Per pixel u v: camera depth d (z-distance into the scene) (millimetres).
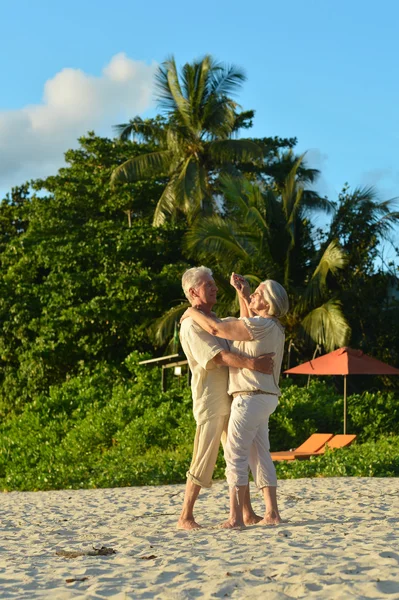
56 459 18547
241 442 5746
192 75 30094
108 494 11219
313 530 5594
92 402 22344
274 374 5852
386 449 13602
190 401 18484
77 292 27453
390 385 25125
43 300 28203
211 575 4055
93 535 6484
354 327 25375
